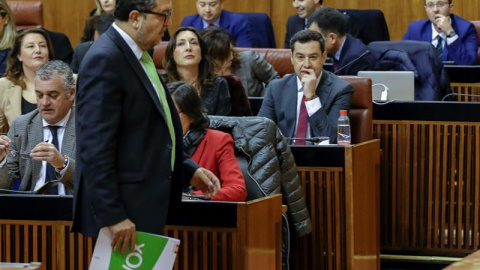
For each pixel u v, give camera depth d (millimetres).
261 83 15375
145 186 7621
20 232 9141
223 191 9984
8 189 10320
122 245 7555
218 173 10375
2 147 10078
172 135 7949
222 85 13016
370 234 12133
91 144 7414
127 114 7602
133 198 7570
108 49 7562
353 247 11445
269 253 9172
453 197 13609
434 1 19375
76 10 23859
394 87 15047
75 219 7727
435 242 13773
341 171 11391
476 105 13367
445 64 18062
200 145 10352
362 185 11781
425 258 13766
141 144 7621
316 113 12664
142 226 7602
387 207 13883
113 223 7410
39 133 10492
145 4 7637
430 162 13641
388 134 13773
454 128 13484
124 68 7590
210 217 8711
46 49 13484
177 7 23625
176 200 8070
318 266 11555
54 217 9062
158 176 7684
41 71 10336
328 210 11461
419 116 13609
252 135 10828
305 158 11461
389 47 16406
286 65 16250
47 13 23922
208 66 13016
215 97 12977
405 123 13672
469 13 22953
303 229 11094
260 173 10695
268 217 9125
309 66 12859
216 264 8742
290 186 11047
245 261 8648
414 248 13867
